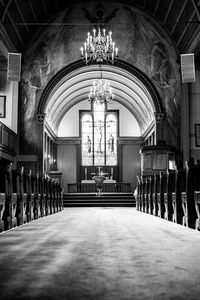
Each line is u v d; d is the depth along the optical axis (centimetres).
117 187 3127
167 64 2316
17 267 353
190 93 2245
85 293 261
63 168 3288
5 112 2253
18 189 870
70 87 2881
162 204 1166
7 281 297
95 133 3356
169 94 2355
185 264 366
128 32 2314
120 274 321
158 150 2262
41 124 2381
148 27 2256
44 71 2359
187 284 285
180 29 2112
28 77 2333
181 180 888
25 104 2347
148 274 320
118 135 3325
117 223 945
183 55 1708
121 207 2327
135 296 253
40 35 2261
